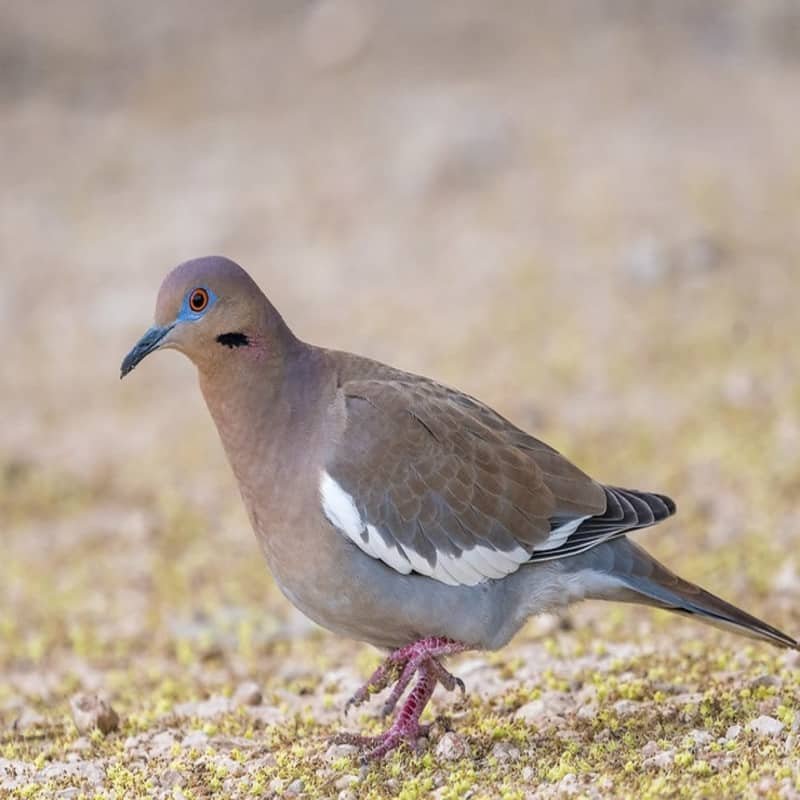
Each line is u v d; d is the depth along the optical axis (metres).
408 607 8.15
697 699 8.60
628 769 7.56
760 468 14.11
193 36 31.72
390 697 8.39
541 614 8.55
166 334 8.26
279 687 10.26
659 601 8.46
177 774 8.09
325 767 8.12
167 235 23.42
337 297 20.59
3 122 28.31
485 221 22.50
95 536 14.57
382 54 30.28
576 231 21.64
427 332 18.97
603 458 14.85
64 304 21.50
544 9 32.09
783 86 27.73
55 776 8.31
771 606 11.03
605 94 27.47
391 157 25.27
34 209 24.88
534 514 8.34
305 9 32.97
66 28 31.78
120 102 29.14
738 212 21.64
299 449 8.18
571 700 8.91
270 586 12.98
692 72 28.61
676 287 19.36
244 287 8.21
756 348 17.31
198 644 11.70
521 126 26.00
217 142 26.94
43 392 18.80
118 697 10.38
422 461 8.20
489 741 8.26
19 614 12.73
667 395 16.38
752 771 7.32
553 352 17.86
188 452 16.67
